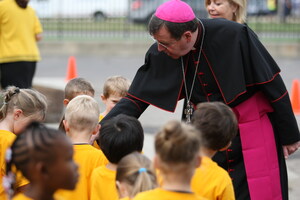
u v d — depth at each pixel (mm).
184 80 5562
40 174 3186
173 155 3445
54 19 25250
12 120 5273
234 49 5395
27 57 11055
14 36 10922
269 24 27422
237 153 5500
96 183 4871
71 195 4953
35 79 16641
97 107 5352
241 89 5336
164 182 3566
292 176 8758
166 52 5297
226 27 5449
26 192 3344
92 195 4871
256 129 5453
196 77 5562
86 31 25688
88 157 5121
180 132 3461
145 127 11711
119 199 4516
